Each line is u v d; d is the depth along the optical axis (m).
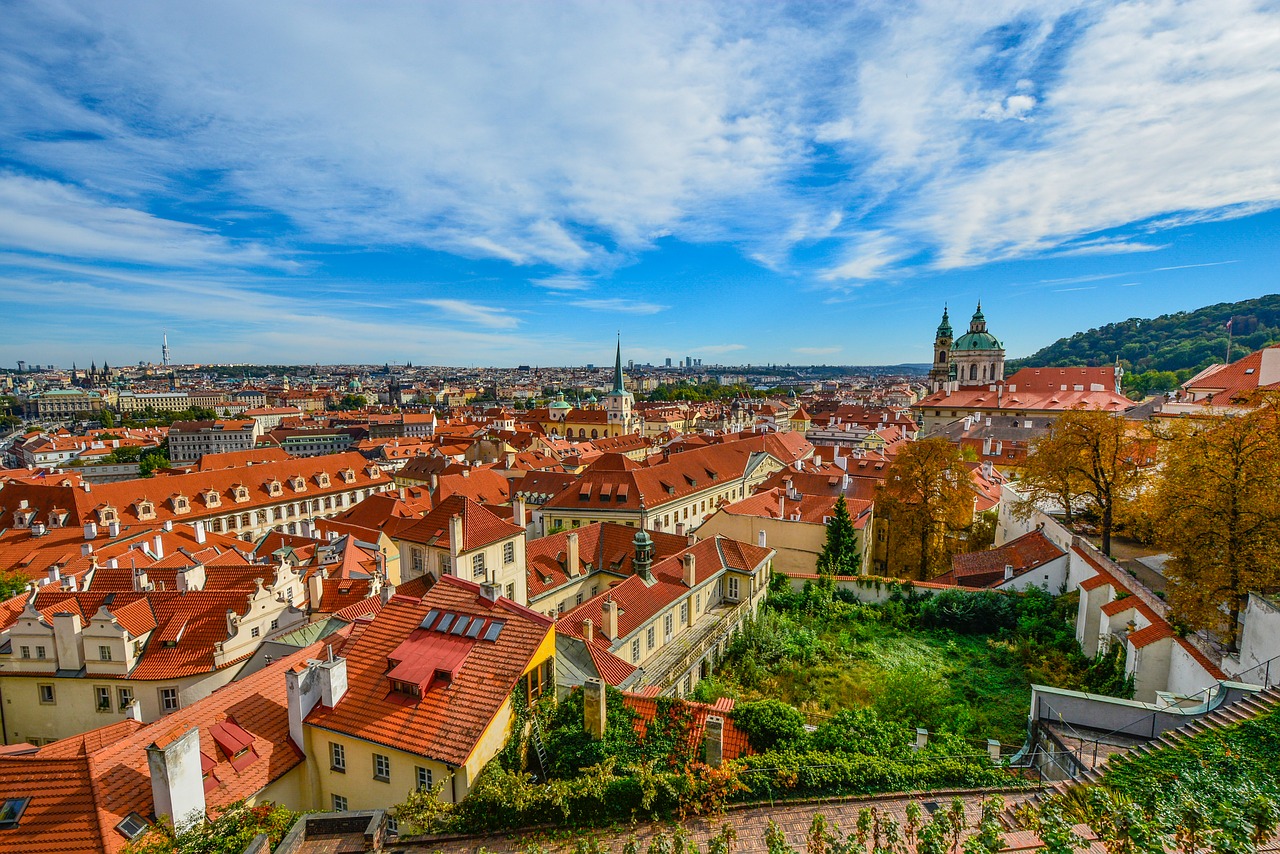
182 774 20.36
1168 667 33.81
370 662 27.50
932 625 52.44
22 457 189.75
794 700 40.62
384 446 157.38
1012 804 23.27
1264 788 18.47
